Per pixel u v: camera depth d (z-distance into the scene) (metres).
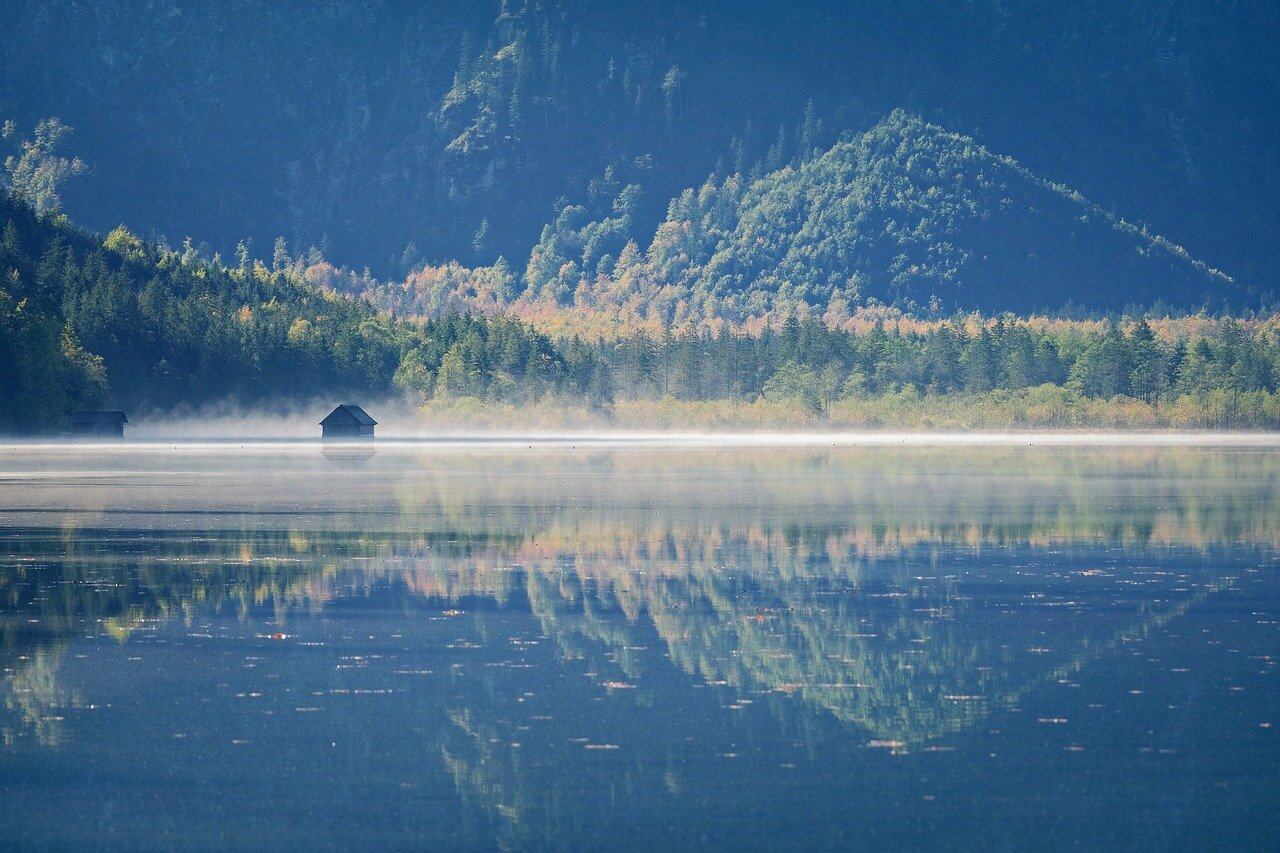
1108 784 121.31
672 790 120.31
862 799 118.25
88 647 169.50
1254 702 144.38
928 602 199.00
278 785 121.88
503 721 138.88
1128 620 185.62
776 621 185.50
